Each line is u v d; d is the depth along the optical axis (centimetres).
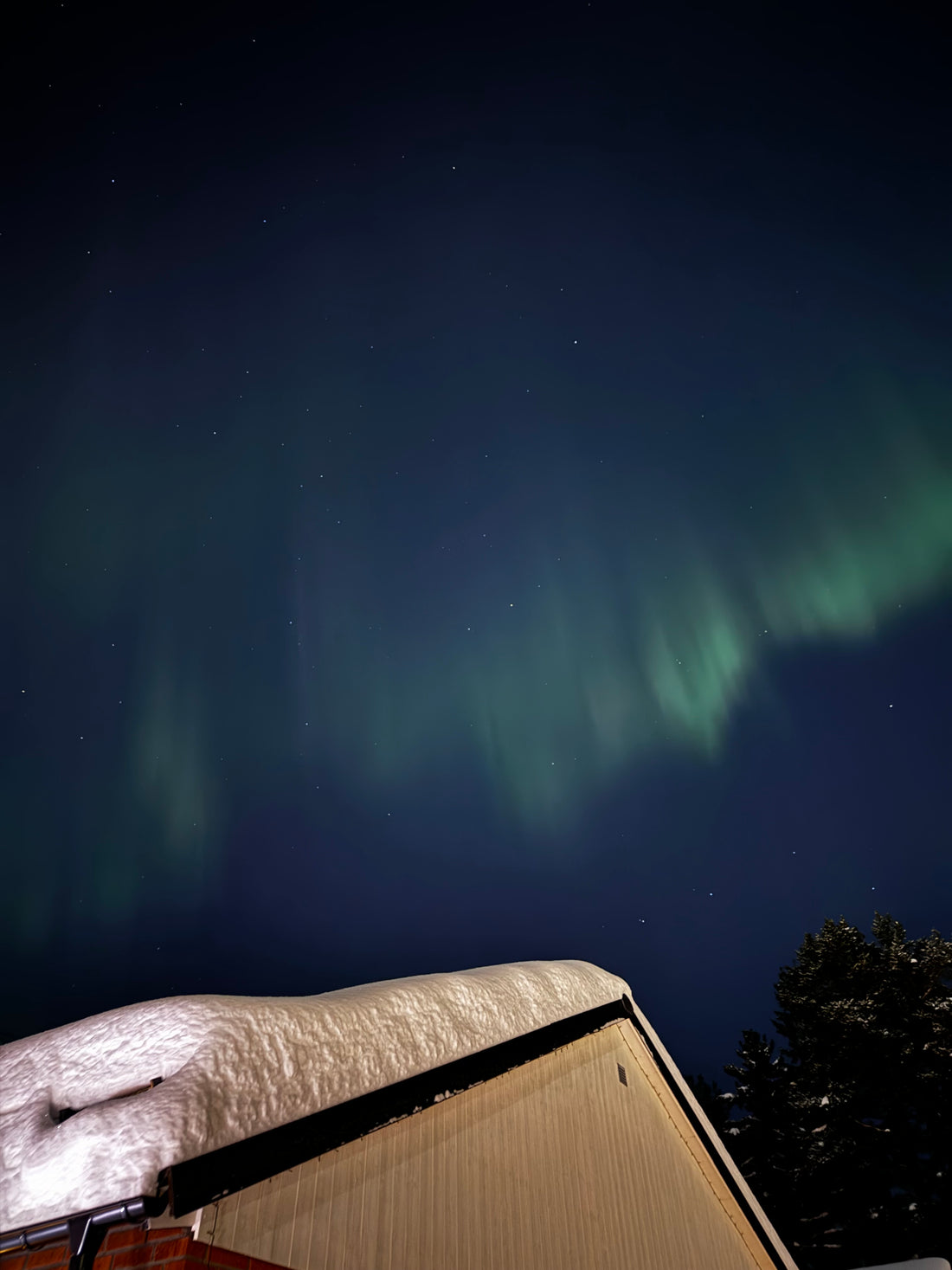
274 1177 153
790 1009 1772
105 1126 118
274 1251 148
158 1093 126
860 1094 1546
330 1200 166
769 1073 1769
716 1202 369
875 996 1639
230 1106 133
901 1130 1517
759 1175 1653
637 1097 343
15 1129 125
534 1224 233
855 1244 1455
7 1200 116
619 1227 277
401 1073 187
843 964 1736
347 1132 172
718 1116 1820
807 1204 1545
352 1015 184
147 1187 111
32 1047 144
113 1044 142
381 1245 175
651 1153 329
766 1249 384
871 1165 1483
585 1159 278
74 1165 114
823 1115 1590
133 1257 126
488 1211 217
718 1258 342
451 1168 211
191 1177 125
